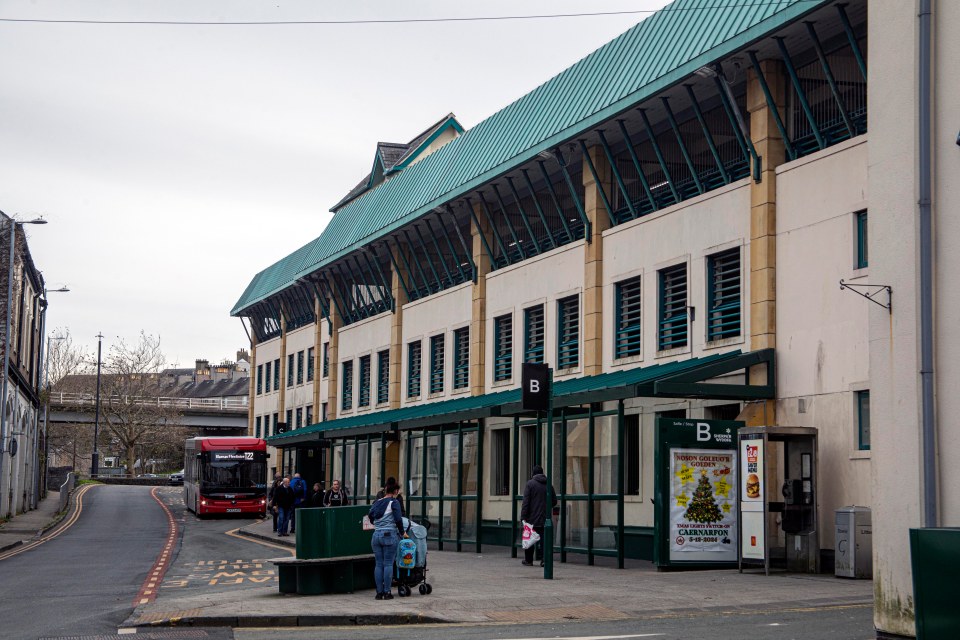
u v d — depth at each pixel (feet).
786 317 73.61
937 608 30.60
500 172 103.35
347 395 161.99
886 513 40.11
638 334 91.50
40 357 212.23
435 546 105.50
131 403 341.21
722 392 72.13
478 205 116.88
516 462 91.04
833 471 68.18
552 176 104.47
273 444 160.76
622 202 95.45
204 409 347.77
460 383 123.95
